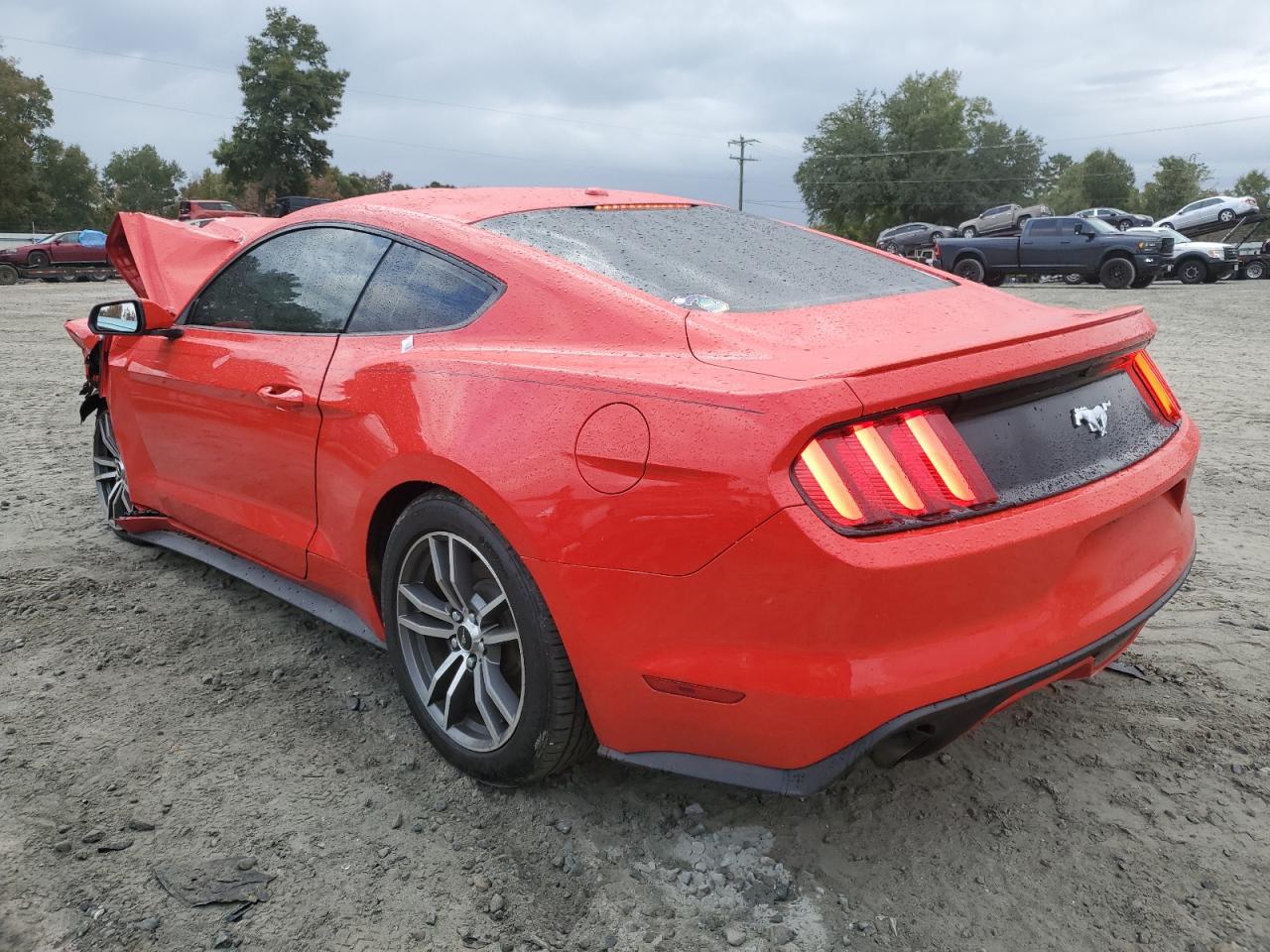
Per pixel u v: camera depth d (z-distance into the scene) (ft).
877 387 5.92
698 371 6.47
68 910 6.46
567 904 6.57
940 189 246.06
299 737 8.67
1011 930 6.32
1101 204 320.09
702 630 6.20
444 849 7.13
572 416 6.72
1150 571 7.43
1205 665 9.82
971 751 8.36
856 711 5.88
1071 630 6.59
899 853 7.06
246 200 207.92
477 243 8.33
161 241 12.60
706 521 6.01
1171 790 7.75
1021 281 93.20
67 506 15.65
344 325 9.09
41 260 93.45
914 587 5.88
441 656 8.41
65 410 24.99
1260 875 6.80
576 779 7.97
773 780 6.32
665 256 8.55
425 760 8.30
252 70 198.18
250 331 10.22
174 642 10.58
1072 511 6.52
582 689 6.91
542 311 7.61
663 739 6.70
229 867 6.90
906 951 6.14
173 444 11.39
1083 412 7.09
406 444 7.69
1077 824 7.36
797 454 5.84
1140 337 7.52
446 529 7.55
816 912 6.48
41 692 9.46
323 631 10.89
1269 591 11.73
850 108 258.37
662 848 7.14
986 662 6.17
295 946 6.18
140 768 8.15
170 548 12.57
